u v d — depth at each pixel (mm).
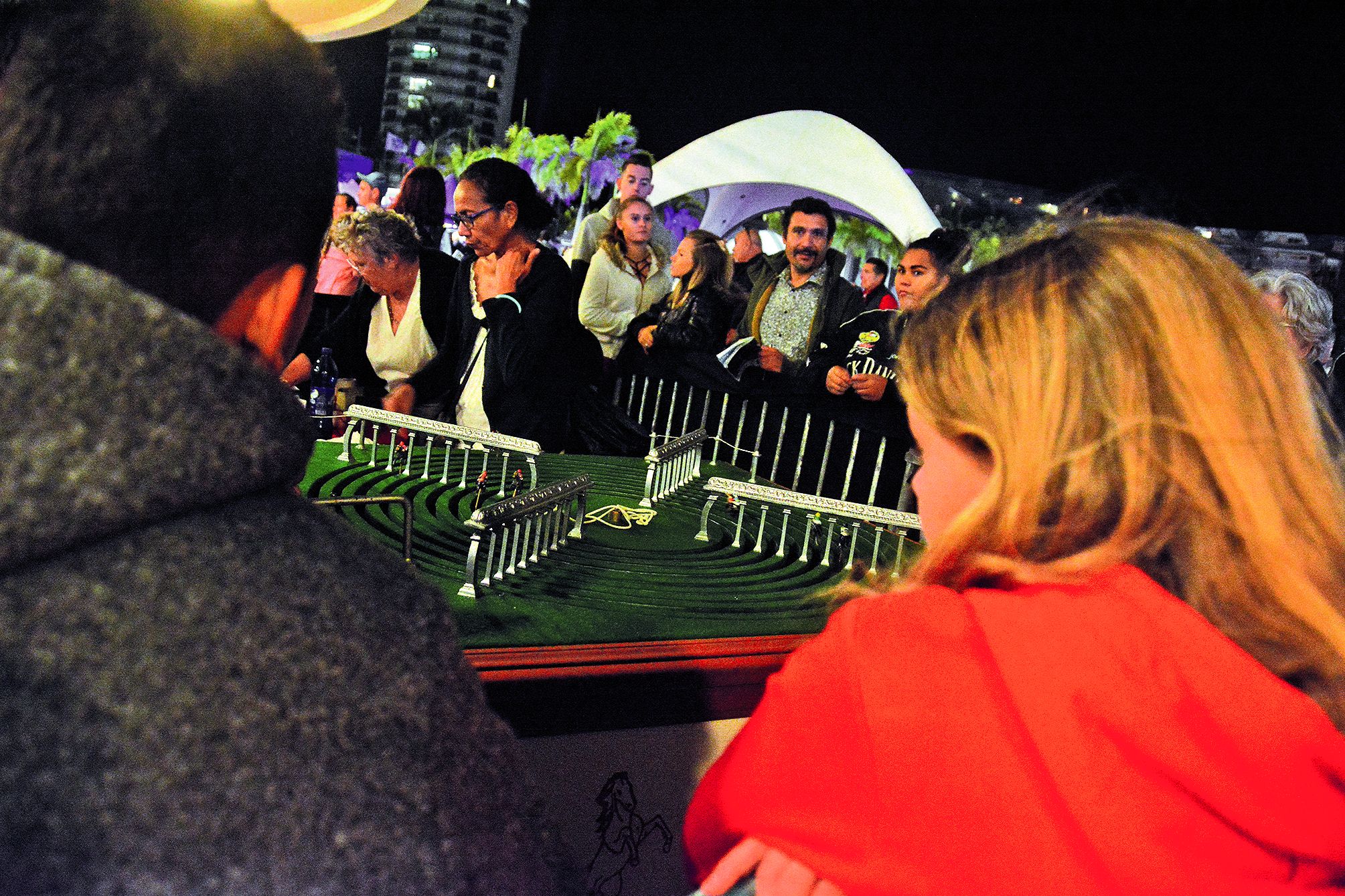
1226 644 536
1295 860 525
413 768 440
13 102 424
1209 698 513
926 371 671
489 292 3137
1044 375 604
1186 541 595
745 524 2223
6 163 423
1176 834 501
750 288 5055
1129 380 587
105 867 364
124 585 390
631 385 4402
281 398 442
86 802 364
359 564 480
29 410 360
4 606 370
